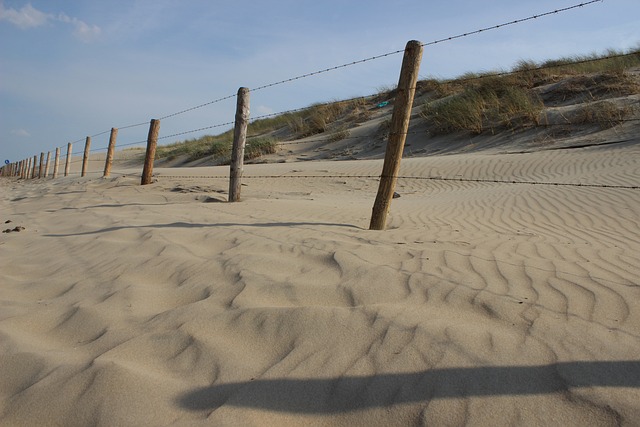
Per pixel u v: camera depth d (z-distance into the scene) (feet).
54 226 21.35
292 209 23.94
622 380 7.16
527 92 63.16
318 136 81.71
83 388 7.85
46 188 44.39
